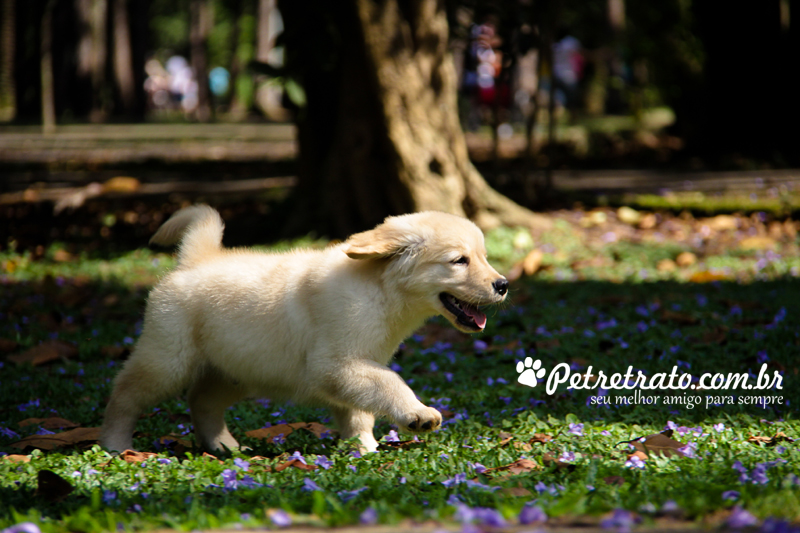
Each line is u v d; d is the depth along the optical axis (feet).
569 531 10.18
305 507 12.10
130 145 92.48
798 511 10.94
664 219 46.44
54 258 41.78
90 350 26.27
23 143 90.43
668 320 28.02
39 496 13.84
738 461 14.48
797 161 63.93
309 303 16.99
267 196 55.06
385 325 17.07
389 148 41.45
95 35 166.30
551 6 46.78
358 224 42.75
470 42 47.57
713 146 69.92
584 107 144.25
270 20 184.96
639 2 83.46
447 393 22.07
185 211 19.33
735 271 35.83
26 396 21.90
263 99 192.75
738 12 65.92
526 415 19.26
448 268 17.07
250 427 20.04
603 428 18.02
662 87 83.05
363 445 17.35
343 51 42.88
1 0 126.11
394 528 10.50
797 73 65.67
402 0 42.34
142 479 14.99
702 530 10.25
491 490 13.14
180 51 266.57
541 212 48.03
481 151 85.76
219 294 17.53
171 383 17.79
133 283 36.40
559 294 32.89
